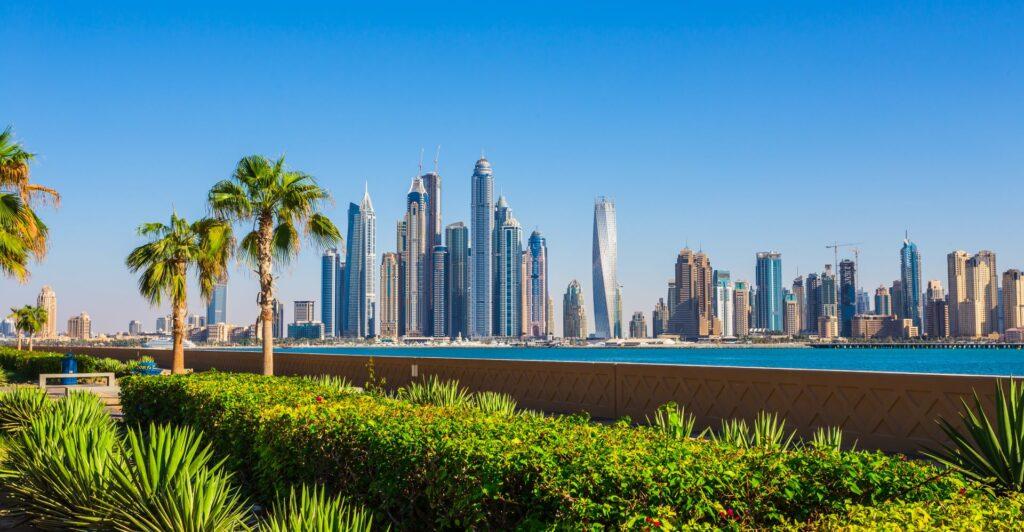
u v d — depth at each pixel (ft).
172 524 21.07
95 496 23.59
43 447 28.37
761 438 23.03
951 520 12.83
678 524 14.10
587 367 55.31
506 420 23.49
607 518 14.73
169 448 23.61
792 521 15.28
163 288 106.52
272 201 79.25
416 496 19.89
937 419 35.53
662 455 16.72
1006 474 20.35
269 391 35.17
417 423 22.50
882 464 16.44
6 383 100.32
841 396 39.70
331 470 23.53
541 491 15.96
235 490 29.30
